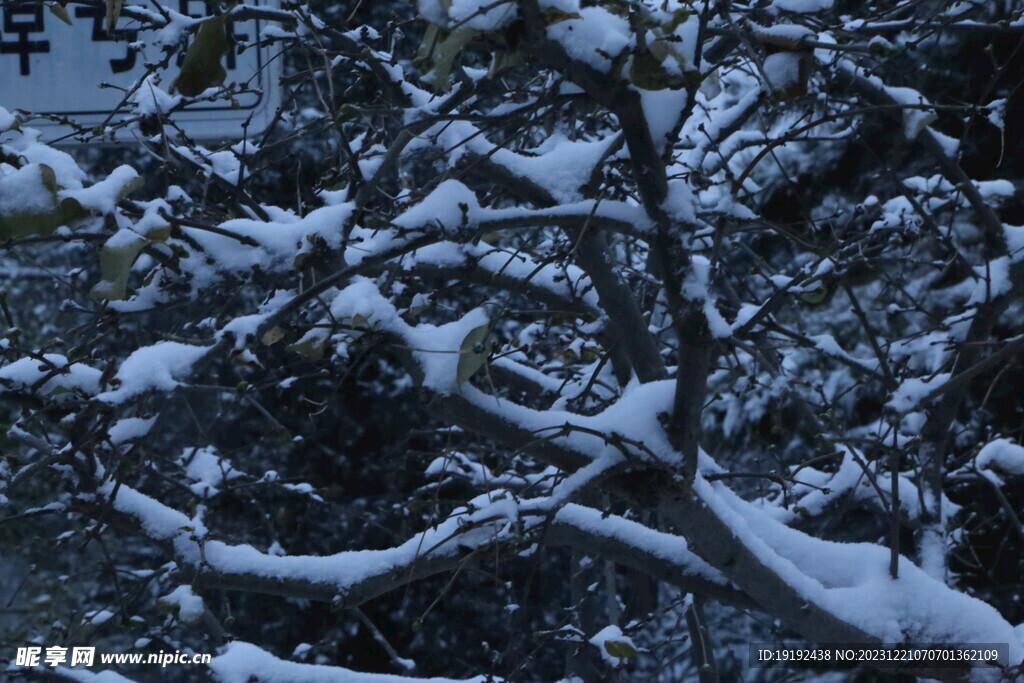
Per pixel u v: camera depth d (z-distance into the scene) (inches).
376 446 330.0
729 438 273.3
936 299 247.4
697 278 74.7
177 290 86.3
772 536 112.3
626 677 150.6
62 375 92.3
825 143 263.1
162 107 96.0
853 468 141.9
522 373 135.7
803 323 269.7
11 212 61.8
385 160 83.3
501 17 62.1
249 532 291.3
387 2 247.6
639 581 158.4
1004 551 220.7
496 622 305.1
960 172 130.0
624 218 77.2
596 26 64.8
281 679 106.6
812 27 91.9
